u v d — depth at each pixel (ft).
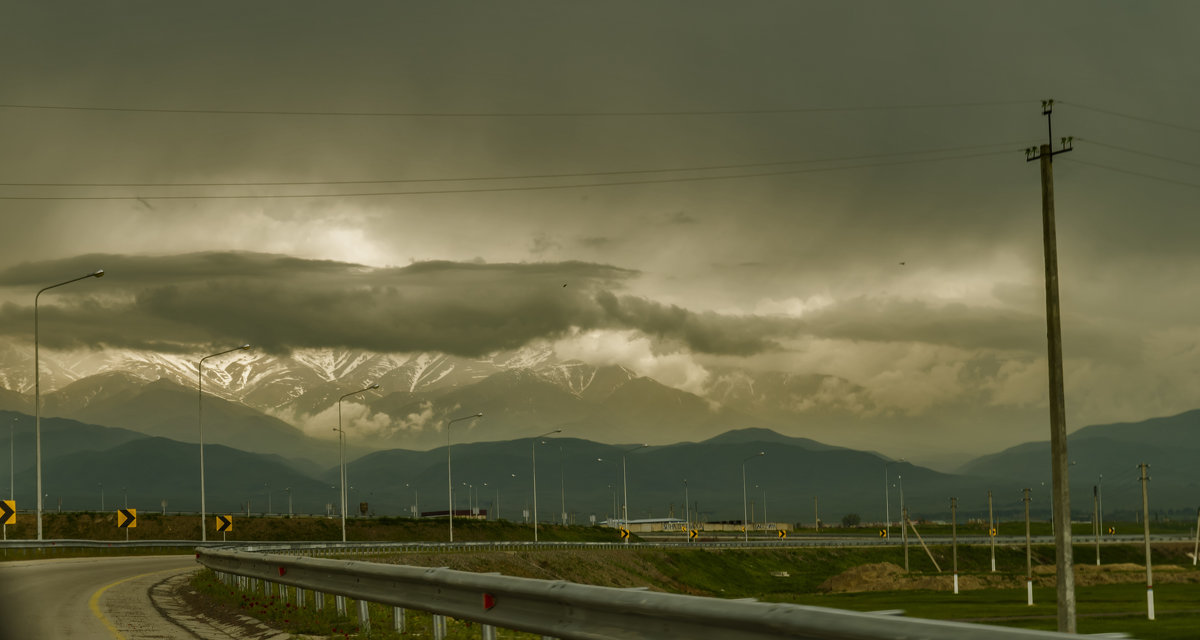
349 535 452.35
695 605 31.35
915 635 23.43
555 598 38.78
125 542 274.16
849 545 560.20
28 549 223.51
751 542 556.92
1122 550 597.11
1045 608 258.57
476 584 44.88
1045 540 620.90
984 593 338.95
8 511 206.39
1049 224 106.22
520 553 355.36
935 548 569.23
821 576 473.26
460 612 46.68
